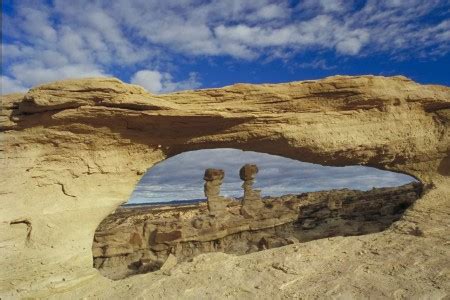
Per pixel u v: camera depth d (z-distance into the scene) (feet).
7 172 36.17
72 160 39.78
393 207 88.33
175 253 67.21
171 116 41.45
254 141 47.70
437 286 27.48
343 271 32.68
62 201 38.34
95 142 40.65
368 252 37.60
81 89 36.70
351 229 81.00
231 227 76.84
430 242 38.50
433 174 57.00
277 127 46.78
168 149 46.39
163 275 36.76
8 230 34.01
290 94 47.34
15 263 33.35
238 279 33.01
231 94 45.16
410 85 54.60
